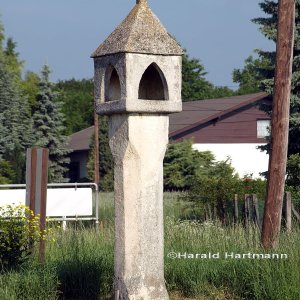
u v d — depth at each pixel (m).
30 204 32.88
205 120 112.19
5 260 30.48
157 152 24.77
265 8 61.06
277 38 37.12
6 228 30.81
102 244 34.81
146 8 25.00
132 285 24.50
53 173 120.38
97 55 24.97
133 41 24.11
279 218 36.44
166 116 24.92
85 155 129.62
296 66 59.47
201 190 50.03
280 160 36.84
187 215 51.28
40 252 31.91
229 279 29.23
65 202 51.28
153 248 24.84
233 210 47.94
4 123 119.25
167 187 101.44
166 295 25.02
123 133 24.47
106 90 25.11
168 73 24.77
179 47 24.94
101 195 80.00
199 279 29.42
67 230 40.44
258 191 49.66
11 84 124.31
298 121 57.97
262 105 65.38
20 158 98.12
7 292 27.19
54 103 122.56
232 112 113.81
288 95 37.03
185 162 101.06
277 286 27.28
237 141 113.81
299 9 58.88
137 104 24.12
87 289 29.00
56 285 28.27
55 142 121.25
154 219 24.83
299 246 30.33
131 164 24.50
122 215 24.61
